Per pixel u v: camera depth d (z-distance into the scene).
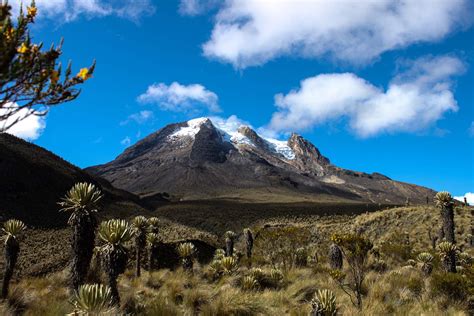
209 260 29.97
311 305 9.72
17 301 10.38
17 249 11.74
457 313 10.49
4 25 3.08
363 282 13.95
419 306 11.32
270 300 11.33
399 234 41.50
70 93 3.40
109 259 10.66
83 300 7.57
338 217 93.06
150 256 21.77
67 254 33.53
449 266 15.38
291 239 24.08
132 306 10.38
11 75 3.06
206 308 10.06
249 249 25.19
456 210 45.50
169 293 12.59
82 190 11.52
